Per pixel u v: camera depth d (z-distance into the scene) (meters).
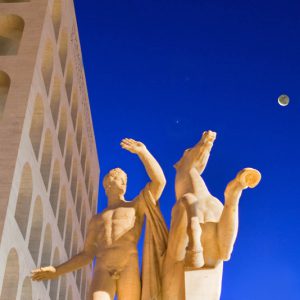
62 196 42.97
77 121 47.50
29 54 33.78
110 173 9.29
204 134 8.95
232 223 7.87
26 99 31.70
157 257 8.25
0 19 35.97
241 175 7.80
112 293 8.09
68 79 45.19
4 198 27.84
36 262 34.22
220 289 7.81
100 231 8.61
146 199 8.59
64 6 40.91
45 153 38.22
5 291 29.28
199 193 8.47
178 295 7.78
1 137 30.08
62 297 42.59
